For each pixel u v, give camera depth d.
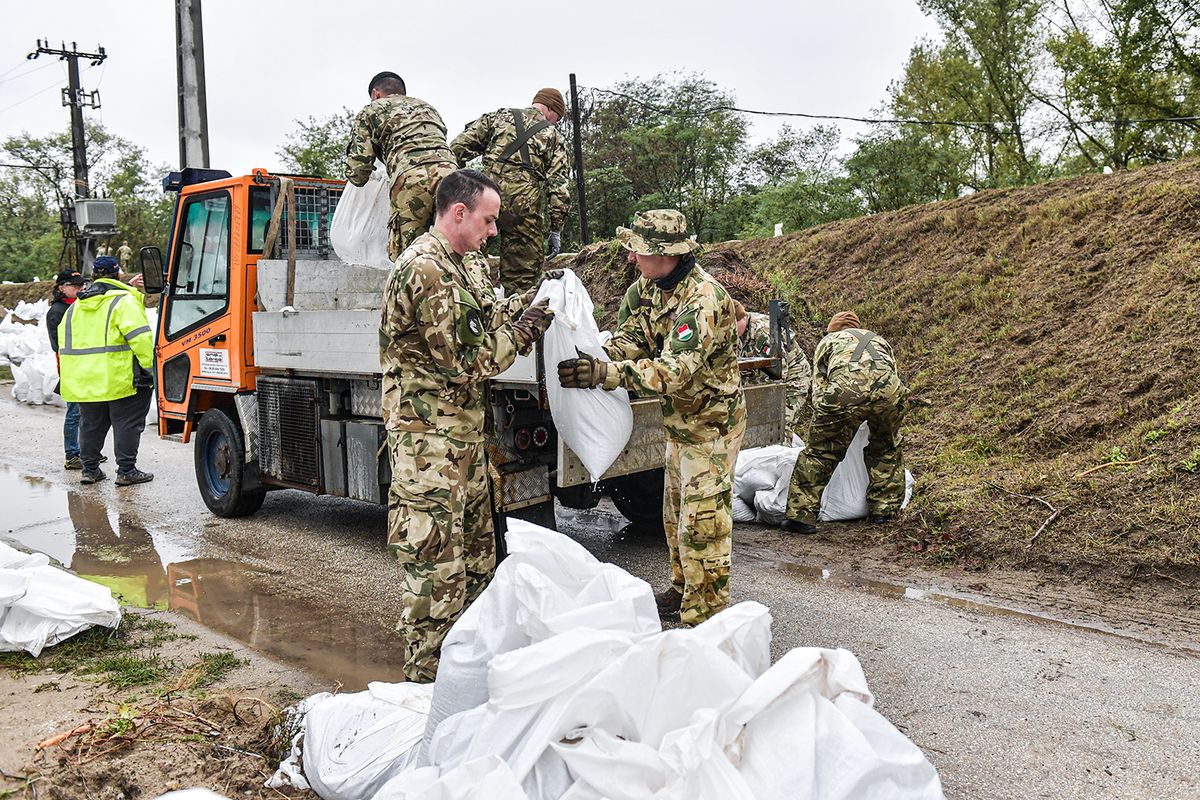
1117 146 16.97
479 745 2.06
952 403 7.02
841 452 5.42
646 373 3.39
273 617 4.35
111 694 3.39
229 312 5.91
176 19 11.76
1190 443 5.11
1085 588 4.44
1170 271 7.00
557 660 2.04
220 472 6.22
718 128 21.14
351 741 2.56
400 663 3.78
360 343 4.81
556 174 5.45
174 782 2.67
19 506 6.80
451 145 5.48
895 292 9.06
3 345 16.67
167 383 6.62
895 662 3.62
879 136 17.59
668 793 1.87
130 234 35.28
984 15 20.97
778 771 1.95
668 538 4.14
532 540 2.42
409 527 3.30
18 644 3.76
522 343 3.47
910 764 2.07
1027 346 7.29
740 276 10.01
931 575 4.75
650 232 3.56
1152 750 2.87
